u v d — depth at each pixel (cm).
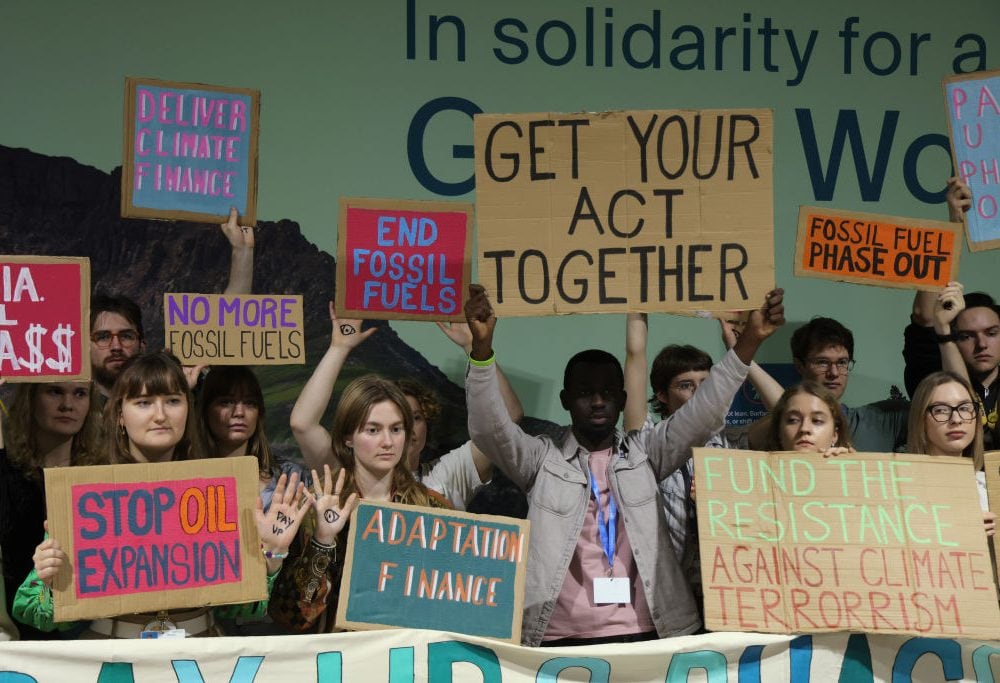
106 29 480
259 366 484
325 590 335
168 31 483
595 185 370
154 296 482
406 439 364
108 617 319
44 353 358
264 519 330
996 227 429
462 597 338
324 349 489
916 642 350
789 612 343
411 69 495
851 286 522
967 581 350
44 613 322
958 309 428
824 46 521
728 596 343
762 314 363
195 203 402
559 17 504
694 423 369
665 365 463
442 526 341
